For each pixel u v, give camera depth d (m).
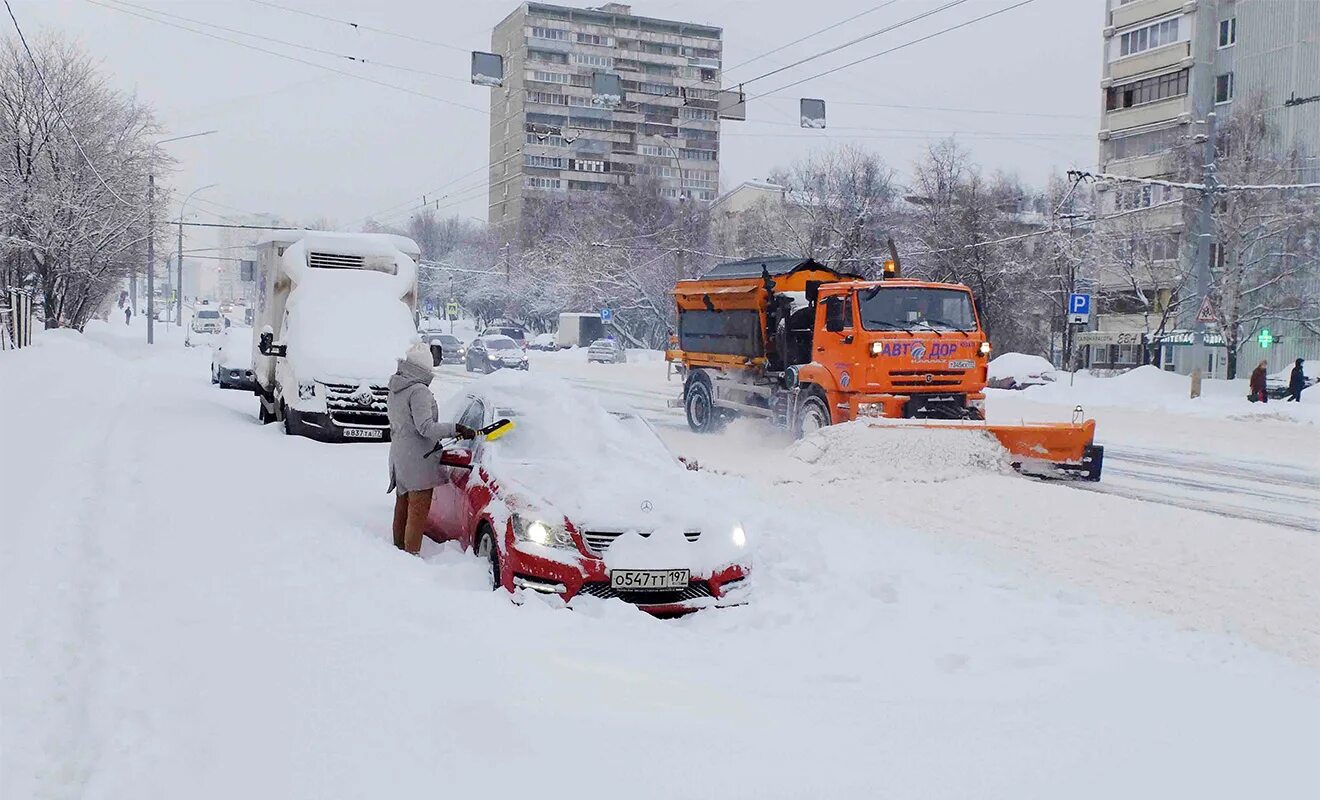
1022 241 51.31
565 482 7.37
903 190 57.97
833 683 5.40
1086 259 47.47
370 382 16.03
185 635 5.57
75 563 7.02
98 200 42.31
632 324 69.94
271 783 3.87
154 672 5.01
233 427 16.78
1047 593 7.70
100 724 4.39
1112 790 3.96
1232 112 45.94
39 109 40.97
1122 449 19.33
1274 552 9.39
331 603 6.27
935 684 5.41
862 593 7.44
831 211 55.75
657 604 6.82
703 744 4.27
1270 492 13.69
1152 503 12.16
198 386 26.88
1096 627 6.76
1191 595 7.88
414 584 6.88
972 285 50.31
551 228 87.75
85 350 35.31
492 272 89.38
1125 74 57.34
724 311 19.36
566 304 77.06
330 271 17.77
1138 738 4.53
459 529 8.38
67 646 5.38
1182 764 4.23
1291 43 49.19
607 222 75.88
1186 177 43.88
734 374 19.05
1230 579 8.39
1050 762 4.22
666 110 108.44
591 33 105.06
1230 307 40.81
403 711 4.52
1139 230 45.81
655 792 3.82
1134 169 55.94
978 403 15.85
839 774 4.03
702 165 109.88
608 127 106.31
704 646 6.04
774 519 9.88
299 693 4.72
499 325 78.44
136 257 51.34
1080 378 38.19
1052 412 27.06
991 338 50.78
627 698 4.80
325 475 11.78
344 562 7.35
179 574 6.86
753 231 64.19
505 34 107.81
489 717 4.42
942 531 10.20
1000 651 6.07
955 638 6.37
